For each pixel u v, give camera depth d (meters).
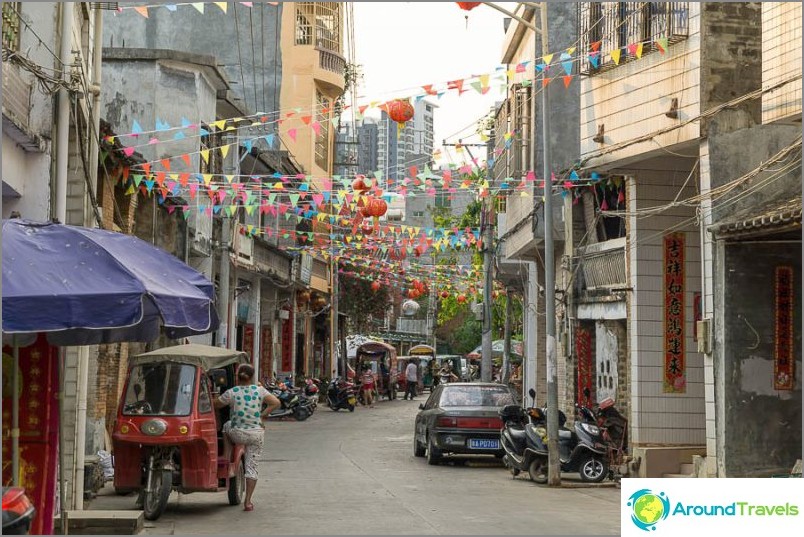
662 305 19.22
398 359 63.88
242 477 15.01
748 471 15.76
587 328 22.91
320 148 45.41
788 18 14.97
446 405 21.55
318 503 14.70
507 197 29.12
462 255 54.16
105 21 42.00
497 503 14.67
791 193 16.16
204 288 10.59
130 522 11.62
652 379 19.11
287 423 34.94
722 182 16.16
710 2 16.55
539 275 29.69
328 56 44.31
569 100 24.58
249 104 43.16
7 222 9.26
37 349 10.57
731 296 15.84
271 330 40.88
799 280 15.95
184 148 26.06
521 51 27.27
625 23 18.48
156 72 26.12
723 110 16.28
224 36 42.81
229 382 16.19
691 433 19.08
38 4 13.42
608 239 21.66
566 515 13.34
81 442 14.25
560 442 17.78
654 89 17.64
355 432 30.72
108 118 26.06
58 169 13.43
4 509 6.32
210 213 27.28
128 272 8.88
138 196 23.02
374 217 21.69
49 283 8.51
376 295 56.47
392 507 14.18
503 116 28.33
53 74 13.37
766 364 15.85
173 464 13.57
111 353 20.69
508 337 35.53
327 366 55.06
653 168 19.28
